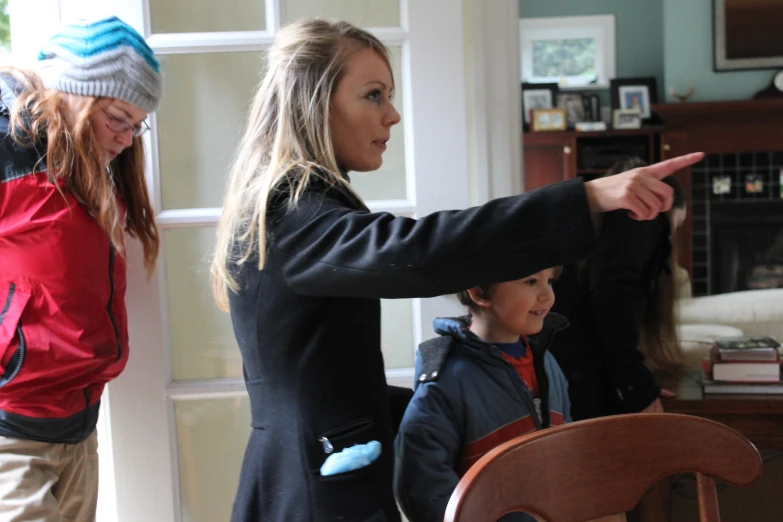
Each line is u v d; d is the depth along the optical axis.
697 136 5.75
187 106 1.80
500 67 1.90
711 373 2.00
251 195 1.05
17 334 1.30
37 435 1.35
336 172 1.07
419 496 1.25
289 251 0.97
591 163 5.91
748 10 5.70
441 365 1.32
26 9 1.77
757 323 3.58
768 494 2.10
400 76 1.81
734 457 0.96
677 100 5.87
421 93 1.77
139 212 1.61
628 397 1.85
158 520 1.78
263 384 1.08
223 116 1.81
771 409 1.88
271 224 1.00
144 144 1.75
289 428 1.05
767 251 5.83
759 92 5.69
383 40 1.77
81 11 1.76
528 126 6.00
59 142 1.32
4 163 1.30
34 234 1.31
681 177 5.80
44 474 1.37
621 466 0.91
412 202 1.80
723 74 5.81
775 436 1.91
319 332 1.03
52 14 1.77
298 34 1.11
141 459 1.77
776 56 5.71
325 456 1.03
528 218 0.87
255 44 1.77
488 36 1.89
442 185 1.78
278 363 1.05
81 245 1.35
